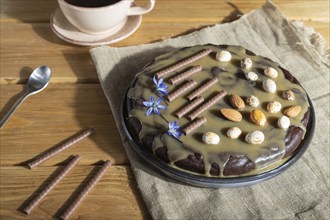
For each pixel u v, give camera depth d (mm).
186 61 787
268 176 684
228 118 710
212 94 745
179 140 689
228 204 690
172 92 741
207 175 677
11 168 722
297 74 864
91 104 812
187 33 947
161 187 704
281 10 995
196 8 999
